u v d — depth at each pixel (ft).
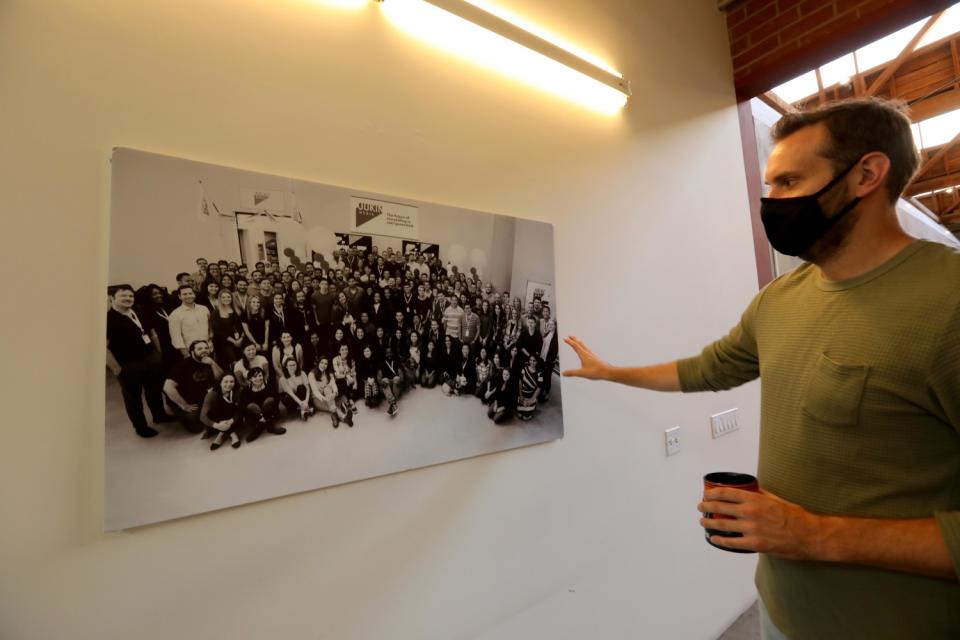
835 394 2.56
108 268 2.46
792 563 2.80
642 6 5.94
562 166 4.83
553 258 4.59
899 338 2.39
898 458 2.39
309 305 3.09
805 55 6.59
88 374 2.43
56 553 2.30
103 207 2.53
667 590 5.55
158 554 2.55
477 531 3.90
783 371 2.97
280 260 2.99
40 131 2.39
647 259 5.65
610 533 4.96
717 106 7.03
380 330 3.39
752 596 6.82
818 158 2.70
